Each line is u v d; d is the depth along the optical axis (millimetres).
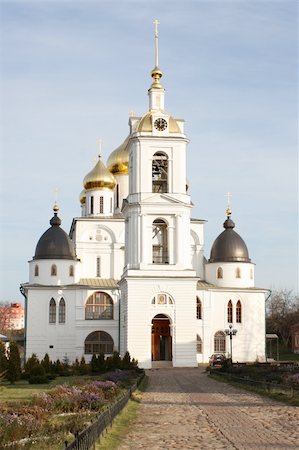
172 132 85125
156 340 86250
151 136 84375
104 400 33281
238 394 42469
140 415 31016
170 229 83750
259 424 27234
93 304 94000
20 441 20594
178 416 30547
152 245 83812
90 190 104750
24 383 53812
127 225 85500
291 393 37562
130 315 81750
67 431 22953
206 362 93188
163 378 62719
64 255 95062
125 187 106250
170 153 84750
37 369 56000
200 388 48812
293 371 49781
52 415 28281
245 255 98562
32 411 27141
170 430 25875
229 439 23406
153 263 83250
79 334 92750
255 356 95062
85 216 106125
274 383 42312
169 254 83625
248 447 21625
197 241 102188
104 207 104188
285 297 153500
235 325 95250
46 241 95562
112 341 93250
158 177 86375
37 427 23234
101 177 104250
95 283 96375
